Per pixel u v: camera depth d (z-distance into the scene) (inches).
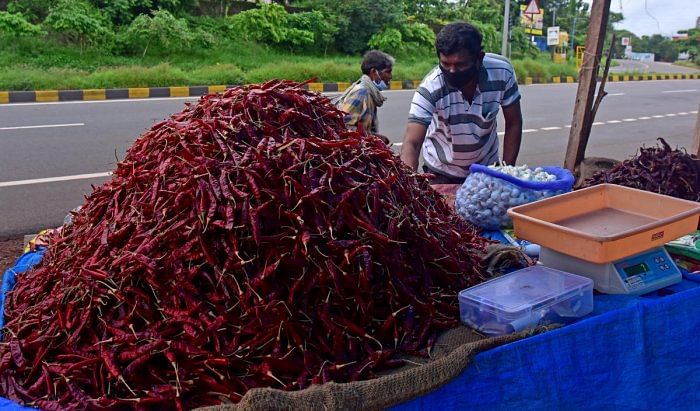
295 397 54.2
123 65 553.6
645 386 70.4
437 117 125.8
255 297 61.1
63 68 510.3
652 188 104.6
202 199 63.0
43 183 222.8
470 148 125.3
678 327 72.2
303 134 73.2
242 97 74.2
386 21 797.2
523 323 66.9
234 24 689.6
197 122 70.9
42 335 63.4
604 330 68.2
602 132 385.1
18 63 506.0
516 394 63.6
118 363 59.2
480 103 119.6
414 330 67.0
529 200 101.2
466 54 107.8
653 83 847.7
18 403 58.5
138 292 61.9
